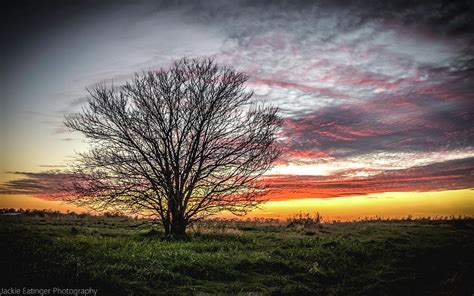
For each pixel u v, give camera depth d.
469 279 12.16
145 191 20.73
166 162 20.73
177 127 21.16
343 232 26.17
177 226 20.53
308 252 15.59
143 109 21.23
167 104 21.25
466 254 16.66
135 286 9.35
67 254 11.88
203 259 12.46
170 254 12.77
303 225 30.53
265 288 10.71
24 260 10.30
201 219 21.72
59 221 27.50
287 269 12.85
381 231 26.94
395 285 12.02
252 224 32.06
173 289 9.64
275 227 29.95
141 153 20.56
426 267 14.34
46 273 9.22
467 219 34.97
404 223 37.31
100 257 11.83
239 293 9.84
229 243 17.25
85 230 21.11
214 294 9.64
